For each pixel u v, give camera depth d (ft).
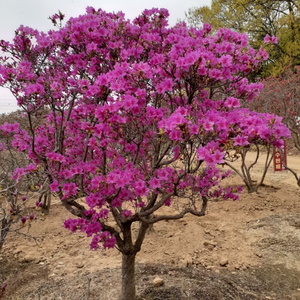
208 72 6.95
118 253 14.52
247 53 8.18
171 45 8.75
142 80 7.59
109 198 8.25
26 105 8.29
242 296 10.53
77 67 8.86
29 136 9.68
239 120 6.37
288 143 40.34
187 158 7.44
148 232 16.58
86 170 8.46
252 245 14.83
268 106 24.93
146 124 7.91
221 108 7.74
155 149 8.93
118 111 7.42
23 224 8.57
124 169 8.41
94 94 8.16
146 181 8.43
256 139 6.13
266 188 23.48
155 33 9.02
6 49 8.71
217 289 10.85
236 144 5.85
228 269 12.69
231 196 10.28
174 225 17.52
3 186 9.91
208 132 6.36
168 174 7.64
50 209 20.07
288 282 11.54
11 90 7.84
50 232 16.92
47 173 8.48
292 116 23.02
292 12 59.62
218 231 16.61
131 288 10.01
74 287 11.45
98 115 7.21
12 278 12.62
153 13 9.54
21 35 8.59
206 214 18.94
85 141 10.09
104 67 8.93
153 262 13.37
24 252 14.69
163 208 19.79
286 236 15.40
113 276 12.07
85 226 8.29
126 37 9.39
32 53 8.89
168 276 12.01
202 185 9.22
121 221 9.39
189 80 7.41
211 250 14.49
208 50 8.12
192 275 12.12
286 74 33.96
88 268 13.10
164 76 7.80
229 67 7.63
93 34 8.32
